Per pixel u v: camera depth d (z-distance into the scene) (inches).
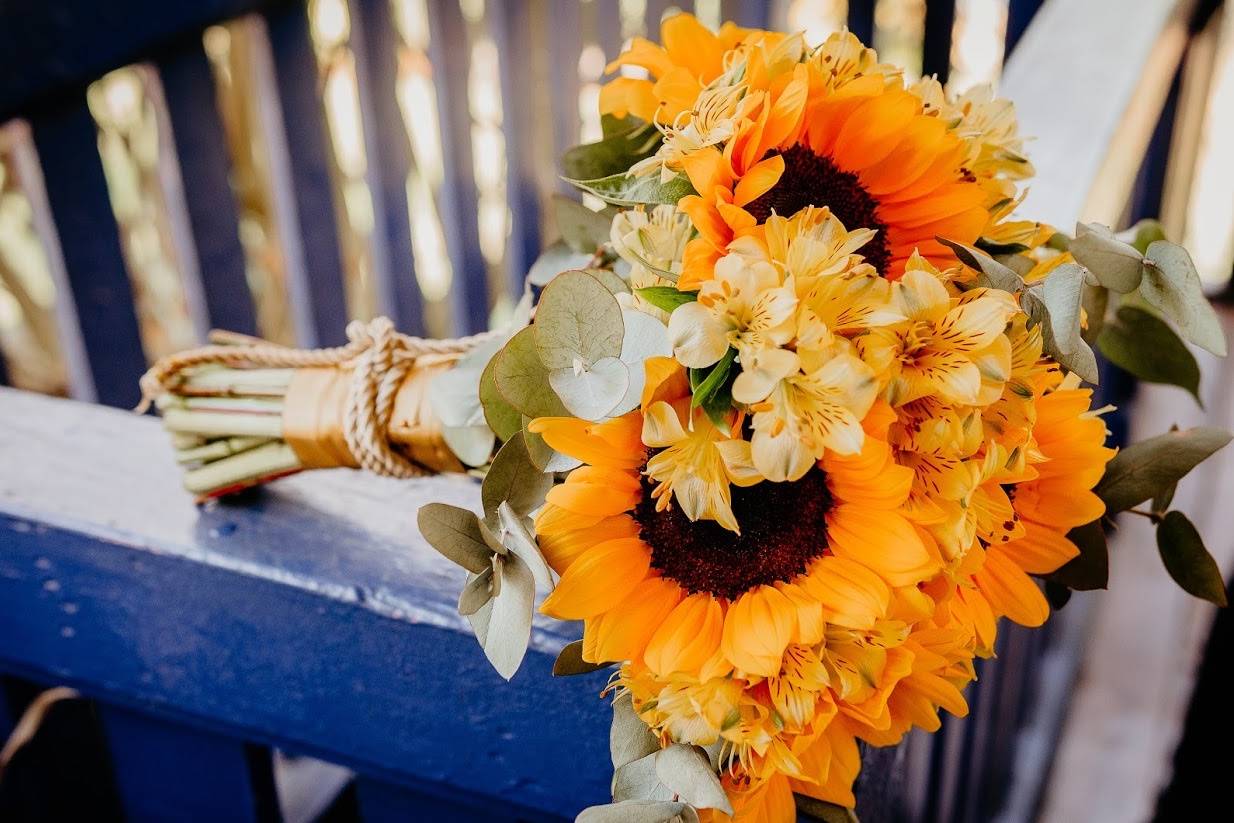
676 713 19.7
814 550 19.7
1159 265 20.8
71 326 47.3
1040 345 19.6
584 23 73.4
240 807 30.6
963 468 19.3
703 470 18.9
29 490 28.5
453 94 64.0
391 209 63.9
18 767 32.0
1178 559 24.0
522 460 20.6
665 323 20.1
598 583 19.7
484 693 25.0
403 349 25.8
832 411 18.4
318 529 27.1
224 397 27.1
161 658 27.8
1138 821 56.0
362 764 27.0
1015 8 65.9
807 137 20.8
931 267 19.7
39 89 42.4
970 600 20.8
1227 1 79.7
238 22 53.1
